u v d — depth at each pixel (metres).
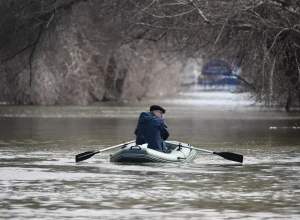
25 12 173.00
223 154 80.12
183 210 52.62
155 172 71.69
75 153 90.31
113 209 52.88
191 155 82.06
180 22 143.38
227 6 129.38
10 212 51.72
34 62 199.38
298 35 129.88
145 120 81.25
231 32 136.00
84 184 63.84
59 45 198.62
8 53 181.75
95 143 104.38
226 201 56.19
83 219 49.44
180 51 168.50
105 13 161.75
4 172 71.69
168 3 138.00
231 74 153.38
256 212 52.00
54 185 63.34
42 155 87.75
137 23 143.75
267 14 132.12
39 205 54.28
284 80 136.62
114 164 77.56
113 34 173.12
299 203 55.50
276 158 85.75
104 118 160.88
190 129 132.38
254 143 105.44
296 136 116.88
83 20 179.00
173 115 177.25
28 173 70.88
